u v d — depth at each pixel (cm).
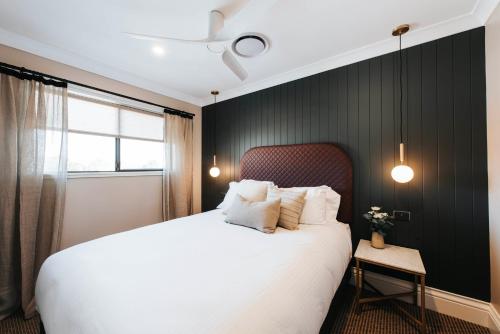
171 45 196
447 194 171
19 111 181
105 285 96
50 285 108
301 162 241
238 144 309
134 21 165
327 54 213
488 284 158
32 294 183
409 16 161
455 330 155
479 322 158
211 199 342
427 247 179
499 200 143
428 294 177
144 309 80
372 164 204
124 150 270
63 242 211
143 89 279
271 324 79
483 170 159
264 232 173
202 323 74
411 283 185
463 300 165
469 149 163
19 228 179
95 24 169
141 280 100
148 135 290
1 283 173
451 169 170
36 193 187
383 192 199
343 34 182
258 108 287
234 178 314
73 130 224
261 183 241
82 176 225
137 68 240
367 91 207
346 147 218
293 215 189
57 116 201
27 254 181
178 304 83
